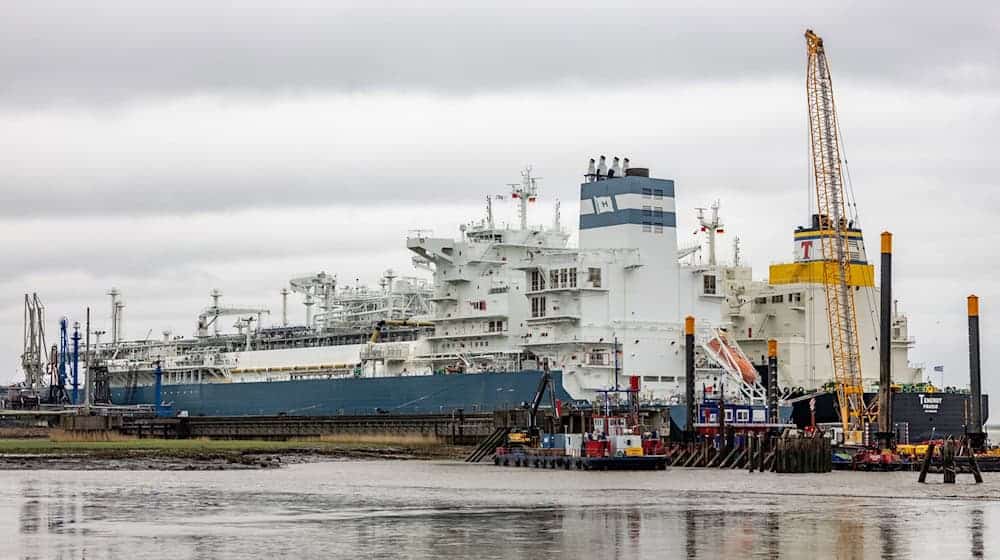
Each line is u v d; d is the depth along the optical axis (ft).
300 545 292.20
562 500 384.88
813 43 577.02
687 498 391.45
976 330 526.57
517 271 652.07
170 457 583.17
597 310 595.06
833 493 408.26
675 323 610.24
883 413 524.93
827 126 579.48
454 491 413.18
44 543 295.28
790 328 635.66
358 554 280.92
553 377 586.04
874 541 298.76
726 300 645.51
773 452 504.02
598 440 513.86
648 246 607.78
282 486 432.25
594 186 619.67
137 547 289.33
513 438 556.10
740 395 595.06
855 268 632.79
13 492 408.87
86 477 474.49
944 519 337.52
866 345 632.79
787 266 652.89
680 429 572.10
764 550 286.46
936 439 579.89
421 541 298.76
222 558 275.59
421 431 627.87
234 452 612.70
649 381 599.98
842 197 585.22
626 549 287.89
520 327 632.79
